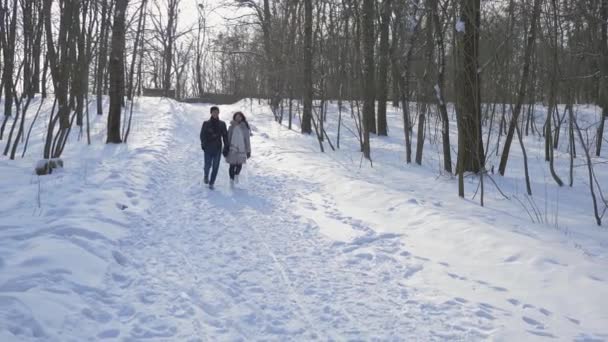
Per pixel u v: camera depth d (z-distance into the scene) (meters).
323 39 19.67
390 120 26.67
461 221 6.89
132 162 11.85
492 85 19.47
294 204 8.59
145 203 8.10
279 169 12.62
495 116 26.47
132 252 5.62
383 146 18.84
